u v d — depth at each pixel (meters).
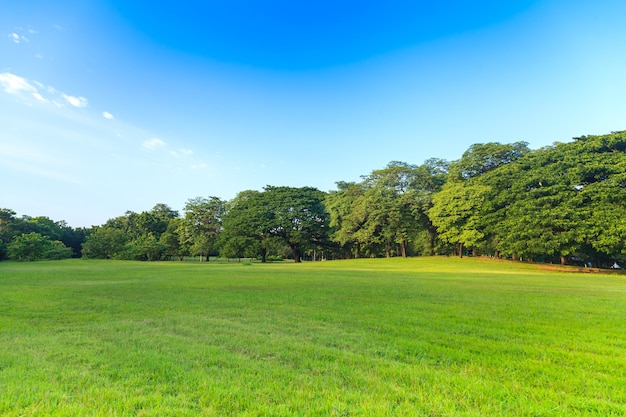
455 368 4.63
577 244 31.31
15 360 4.79
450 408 3.39
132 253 56.31
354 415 3.25
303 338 6.11
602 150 34.88
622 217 28.84
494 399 3.64
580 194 31.70
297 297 11.37
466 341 5.97
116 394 3.68
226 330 6.69
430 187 50.00
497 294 12.41
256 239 53.03
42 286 14.59
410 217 47.88
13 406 3.37
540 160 38.34
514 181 38.81
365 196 49.16
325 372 4.44
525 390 3.89
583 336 6.33
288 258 81.19
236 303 10.06
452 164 50.75
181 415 3.22
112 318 7.86
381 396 3.70
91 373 4.31
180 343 5.72
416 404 3.49
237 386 3.93
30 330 6.66
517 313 8.59
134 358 4.89
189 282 16.73
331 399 3.61
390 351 5.35
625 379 4.22
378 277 21.08
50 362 4.73
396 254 63.22
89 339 5.98
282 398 3.63
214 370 4.45
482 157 46.69
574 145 36.12
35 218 69.38
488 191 40.25
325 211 55.62
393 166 51.47
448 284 16.41
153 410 3.30
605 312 8.77
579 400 3.62
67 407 3.36
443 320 7.69
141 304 9.83
